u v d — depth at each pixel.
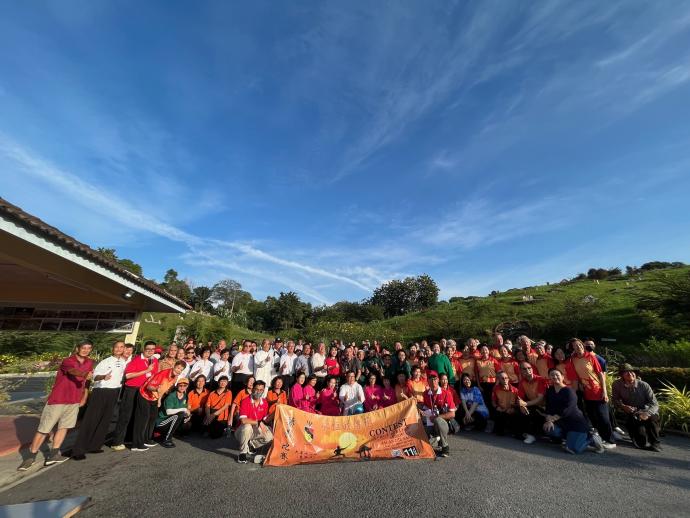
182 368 6.88
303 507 3.76
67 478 4.68
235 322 60.00
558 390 6.24
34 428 6.91
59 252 6.30
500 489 4.20
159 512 3.66
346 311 63.19
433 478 4.59
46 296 11.31
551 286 41.41
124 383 6.53
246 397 5.99
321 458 5.41
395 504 3.80
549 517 3.49
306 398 7.59
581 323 21.08
